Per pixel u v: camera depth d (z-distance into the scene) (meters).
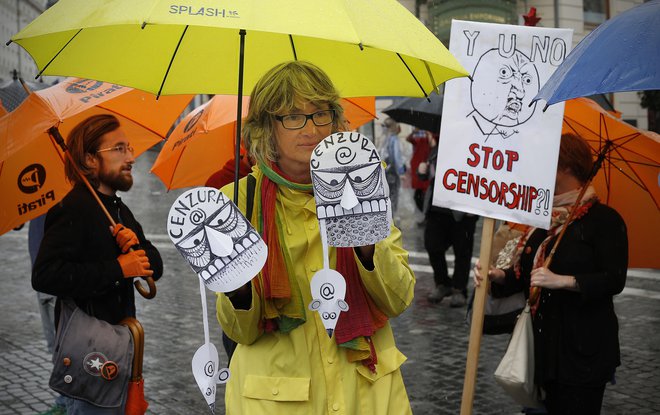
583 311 3.57
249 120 2.49
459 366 6.21
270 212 2.45
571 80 2.93
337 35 2.12
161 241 12.87
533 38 3.68
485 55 3.69
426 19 22.77
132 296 3.60
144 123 4.25
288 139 2.43
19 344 7.05
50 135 3.81
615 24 3.00
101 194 3.63
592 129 3.84
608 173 3.94
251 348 2.54
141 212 16.34
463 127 3.72
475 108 3.71
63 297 3.40
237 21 2.12
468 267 8.23
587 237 3.58
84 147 3.57
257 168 2.55
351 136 2.26
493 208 3.69
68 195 3.51
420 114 8.74
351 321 2.45
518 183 3.66
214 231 2.26
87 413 3.38
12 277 10.12
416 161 13.07
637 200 3.96
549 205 3.61
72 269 3.34
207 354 2.33
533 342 3.62
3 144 3.52
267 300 2.44
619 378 5.86
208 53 3.03
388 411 2.51
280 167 2.50
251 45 3.02
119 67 2.99
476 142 3.71
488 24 3.67
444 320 7.68
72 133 3.61
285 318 2.46
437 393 5.62
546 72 3.67
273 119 2.45
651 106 13.65
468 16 22.11
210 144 4.71
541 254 3.68
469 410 3.72
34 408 5.45
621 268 3.53
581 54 3.00
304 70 2.43
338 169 2.26
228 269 2.26
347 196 2.25
